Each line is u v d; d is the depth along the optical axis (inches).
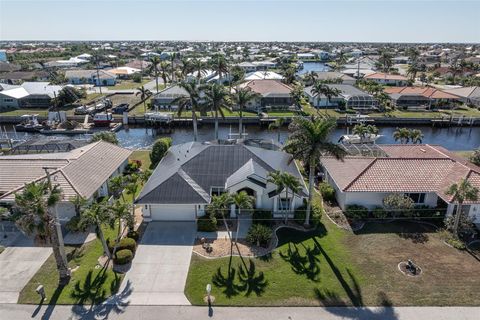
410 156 2025.1
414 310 1089.4
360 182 1646.2
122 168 2116.1
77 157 1802.4
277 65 7701.8
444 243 1444.4
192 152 1905.8
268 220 1595.7
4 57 7687.0
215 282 1204.5
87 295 1141.7
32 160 1756.9
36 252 1369.3
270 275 1241.4
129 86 5438.0
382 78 5526.6
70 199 1451.8
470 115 3732.8
